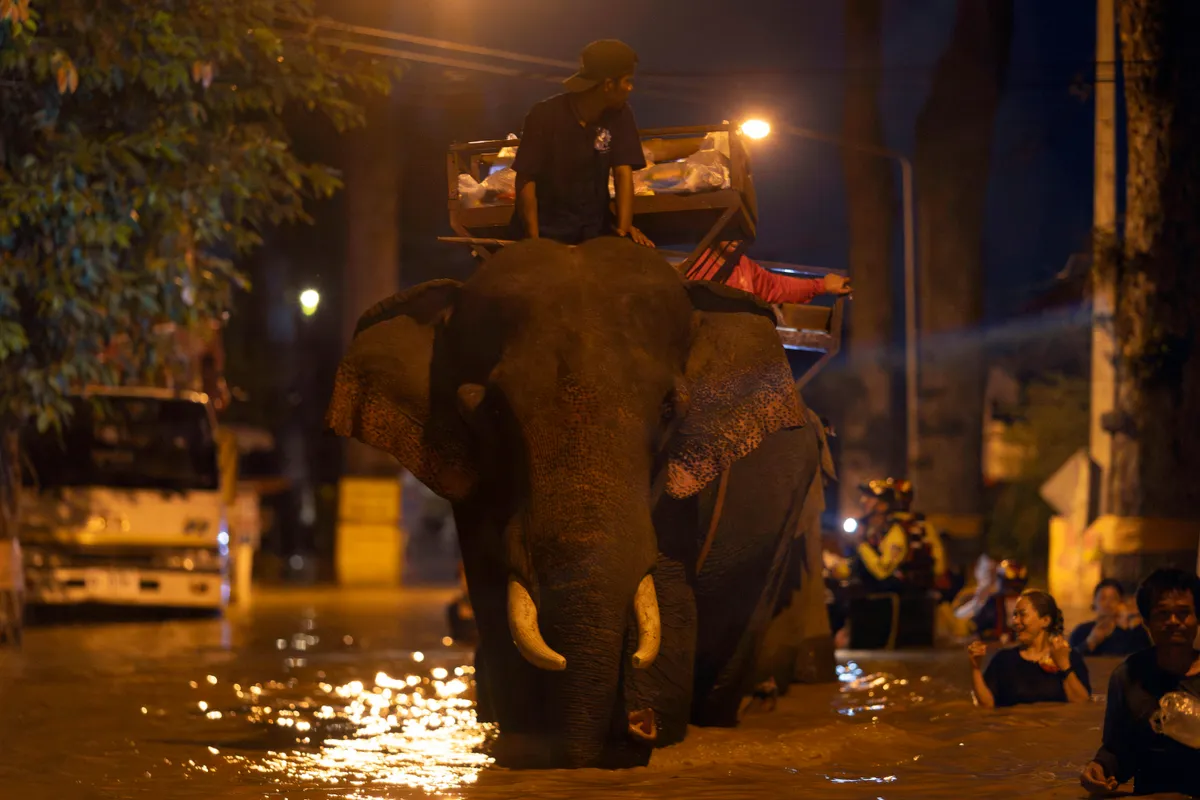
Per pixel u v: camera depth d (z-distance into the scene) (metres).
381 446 7.38
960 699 10.67
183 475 21.61
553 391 6.80
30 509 20.91
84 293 15.31
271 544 48.84
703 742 8.29
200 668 14.27
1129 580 16.64
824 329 10.30
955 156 25.95
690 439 7.36
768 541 8.84
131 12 13.90
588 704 6.75
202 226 15.33
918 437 26.17
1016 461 28.39
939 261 26.05
